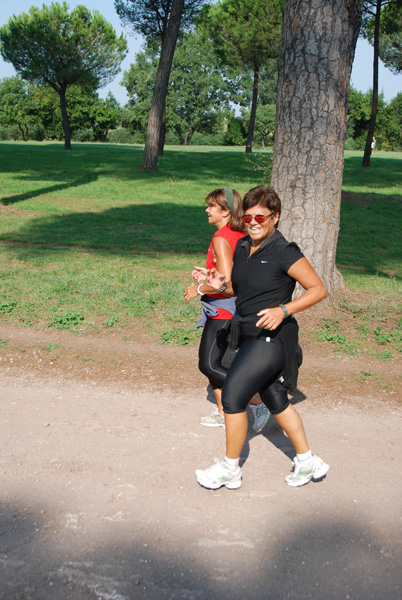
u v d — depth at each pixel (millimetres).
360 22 5754
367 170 27438
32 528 2754
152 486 3133
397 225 14969
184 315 6262
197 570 2492
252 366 2900
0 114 70812
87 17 36781
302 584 2424
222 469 3080
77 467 3318
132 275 8047
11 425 3842
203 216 14805
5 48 36781
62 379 4648
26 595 2332
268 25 28875
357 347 5477
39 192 17859
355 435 3812
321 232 6105
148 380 4652
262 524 2824
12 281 7414
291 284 2951
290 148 5945
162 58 23406
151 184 20672
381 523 2857
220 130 79250
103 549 2615
